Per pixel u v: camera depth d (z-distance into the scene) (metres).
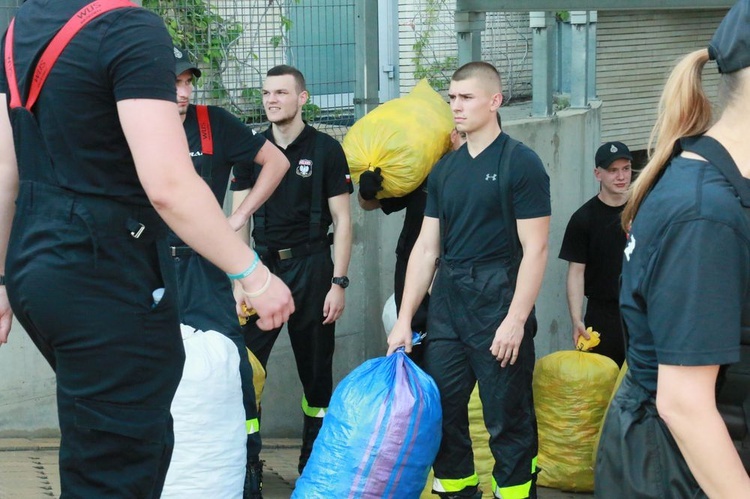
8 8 5.17
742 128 1.95
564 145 8.23
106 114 2.06
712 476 1.90
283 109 5.19
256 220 5.34
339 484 4.19
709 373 1.89
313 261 5.32
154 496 2.27
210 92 6.16
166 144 2.02
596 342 6.06
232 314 4.42
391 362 4.38
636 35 10.32
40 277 2.08
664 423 2.07
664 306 1.91
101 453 2.16
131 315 2.13
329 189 5.34
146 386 2.17
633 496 2.12
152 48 2.05
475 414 5.52
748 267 1.90
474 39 7.14
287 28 6.42
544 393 5.82
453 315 4.46
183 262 4.37
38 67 2.07
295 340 5.45
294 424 6.63
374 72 6.67
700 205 1.89
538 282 4.31
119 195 2.10
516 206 4.31
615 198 6.32
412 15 8.44
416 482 4.26
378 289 6.85
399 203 5.59
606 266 6.32
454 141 5.60
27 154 2.13
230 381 4.02
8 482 4.50
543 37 8.00
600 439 2.24
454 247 4.46
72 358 2.12
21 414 5.48
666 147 2.04
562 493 5.77
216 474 3.94
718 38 1.97
